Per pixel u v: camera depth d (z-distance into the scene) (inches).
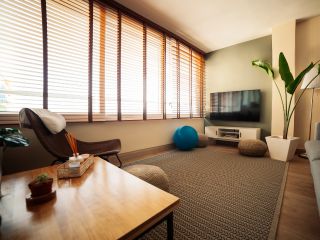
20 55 68.6
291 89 97.0
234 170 86.0
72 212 25.3
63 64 80.0
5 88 66.0
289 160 102.3
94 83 91.3
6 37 65.8
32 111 59.1
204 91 173.9
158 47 124.5
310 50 116.9
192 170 86.6
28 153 71.5
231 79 156.8
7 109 66.6
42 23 73.0
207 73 172.6
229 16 112.0
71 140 50.2
